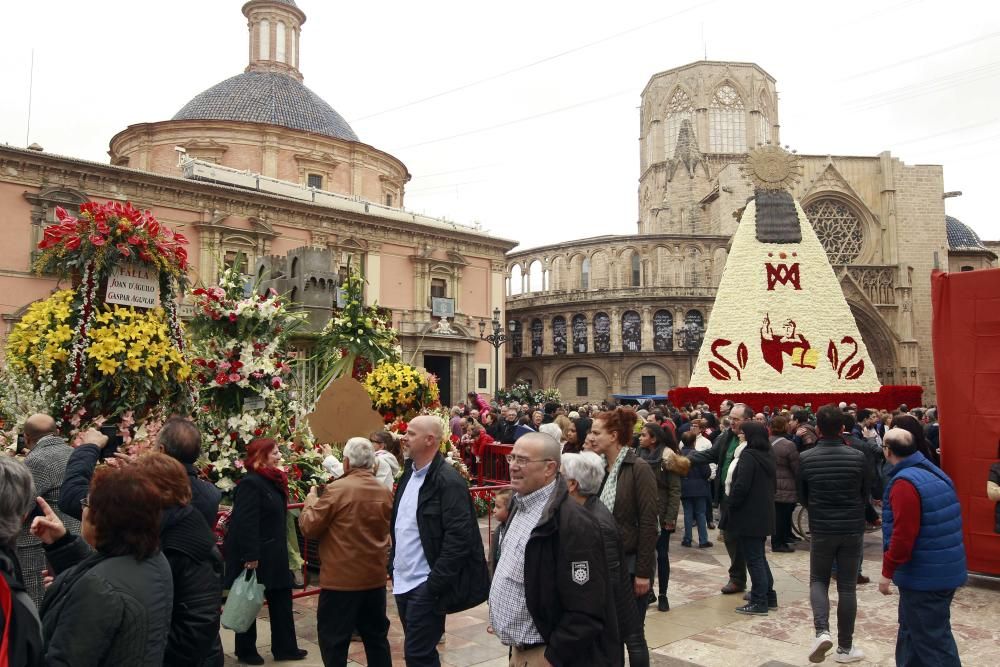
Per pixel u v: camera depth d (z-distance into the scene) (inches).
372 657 233.1
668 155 2746.1
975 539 380.8
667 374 2166.6
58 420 301.7
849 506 276.8
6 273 1165.7
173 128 1635.1
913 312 2201.0
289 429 409.1
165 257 334.6
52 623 129.3
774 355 877.2
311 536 229.8
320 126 1825.8
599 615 156.9
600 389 2223.2
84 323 309.0
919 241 2228.1
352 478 232.7
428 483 221.0
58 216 324.2
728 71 2674.7
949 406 392.5
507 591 172.7
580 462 202.2
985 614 343.9
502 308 1888.5
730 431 436.5
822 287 895.7
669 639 303.6
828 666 272.5
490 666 268.2
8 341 324.5
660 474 347.6
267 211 1469.0
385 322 529.0
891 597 370.9
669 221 2588.6
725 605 355.9
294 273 502.6
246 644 266.8
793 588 390.6
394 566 224.8
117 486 137.3
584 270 2506.2
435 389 534.0
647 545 254.1
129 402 316.2
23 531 221.1
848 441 486.6
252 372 374.9
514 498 189.3
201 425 364.8
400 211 1763.0
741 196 2252.7
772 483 340.8
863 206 2208.4
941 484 232.4
